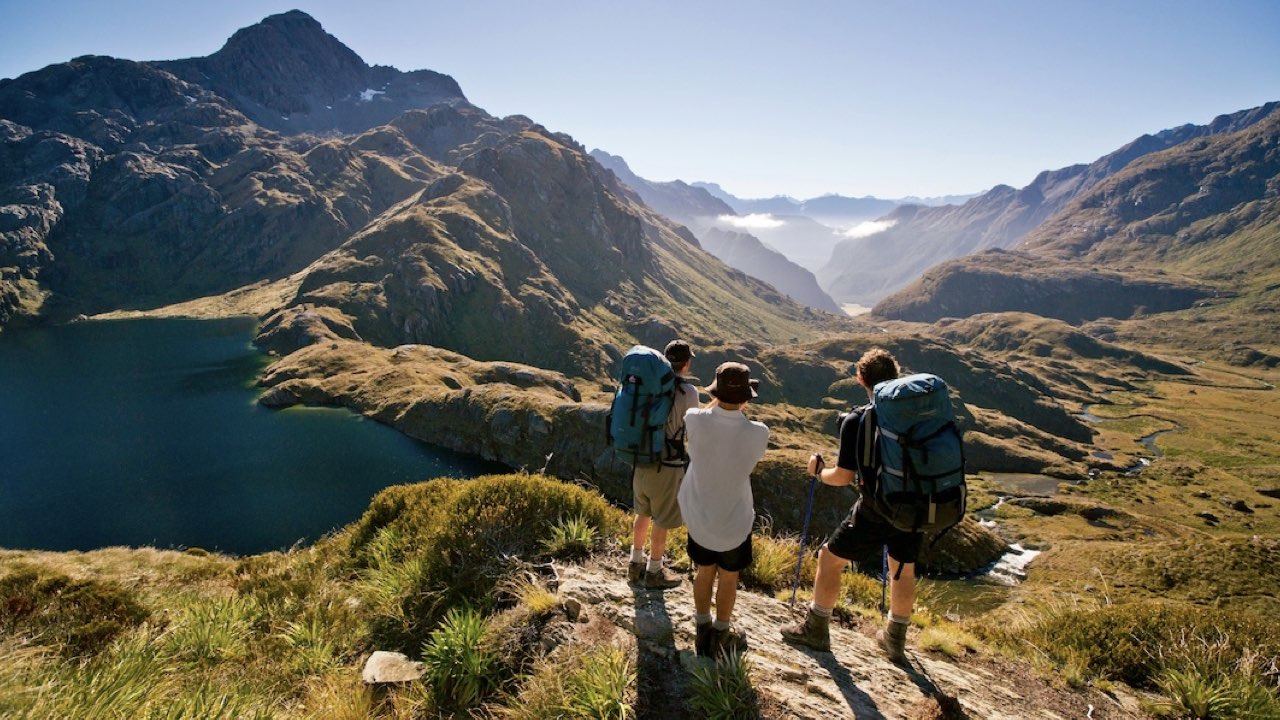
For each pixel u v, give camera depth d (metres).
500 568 7.54
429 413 114.25
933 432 4.84
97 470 89.81
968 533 74.62
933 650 6.87
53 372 162.38
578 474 91.06
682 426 6.17
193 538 66.94
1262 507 134.50
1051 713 5.84
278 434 110.38
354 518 73.00
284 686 6.17
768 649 5.77
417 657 6.62
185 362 176.00
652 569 6.64
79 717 4.39
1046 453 172.12
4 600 7.97
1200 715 6.14
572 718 4.76
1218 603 43.00
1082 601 9.16
